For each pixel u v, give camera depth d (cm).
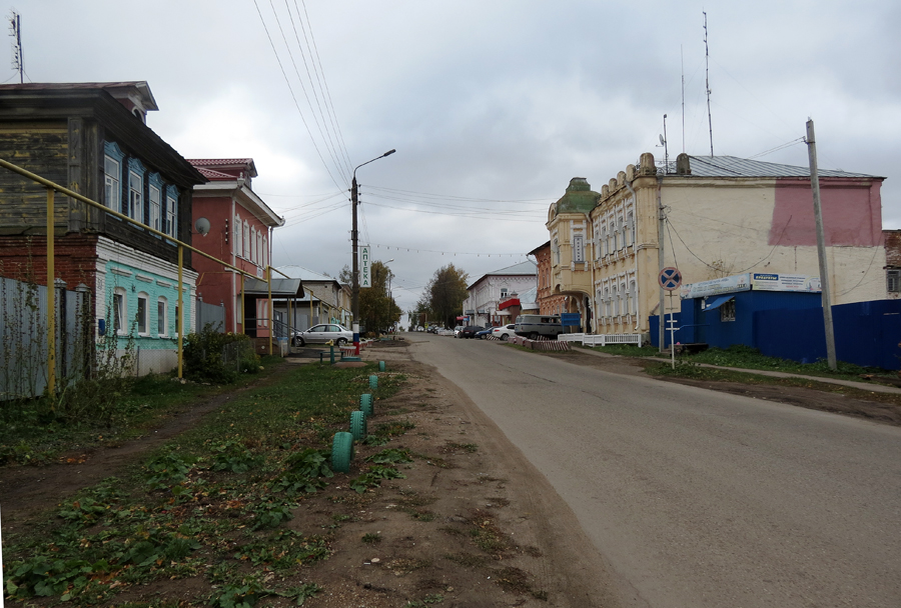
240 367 2031
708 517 549
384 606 372
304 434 927
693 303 2806
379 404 1273
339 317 6612
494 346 4053
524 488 647
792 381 1653
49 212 1023
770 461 757
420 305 13662
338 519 523
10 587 379
